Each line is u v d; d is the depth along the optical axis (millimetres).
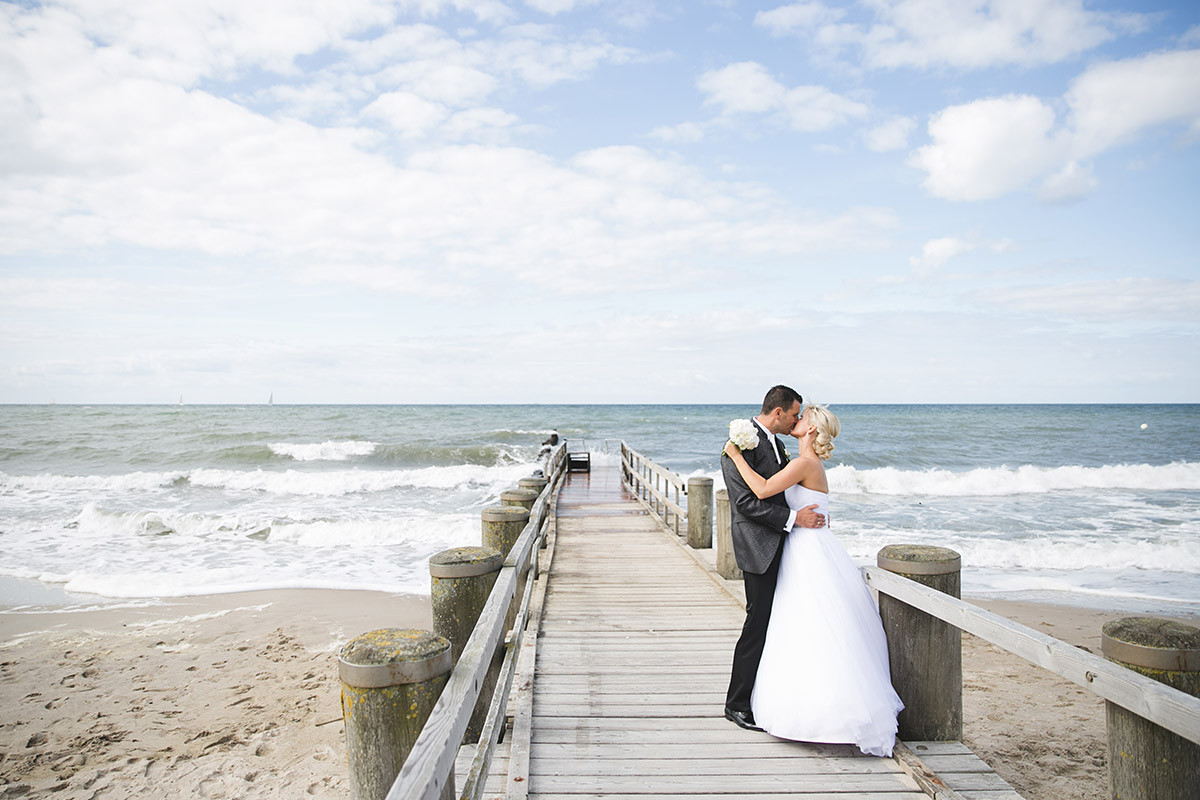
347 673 2365
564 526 11750
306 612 9375
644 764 3527
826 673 3574
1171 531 14047
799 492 3834
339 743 5879
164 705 6617
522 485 9453
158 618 9148
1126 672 2109
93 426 45844
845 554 3832
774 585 3863
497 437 39531
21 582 10805
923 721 3582
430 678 2365
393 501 18000
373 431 43438
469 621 3750
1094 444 34875
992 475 20828
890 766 3463
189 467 26203
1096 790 4883
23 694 6852
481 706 3732
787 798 3178
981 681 7078
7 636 8484
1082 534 13719
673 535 10555
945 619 3055
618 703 4344
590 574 8133
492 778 3393
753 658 3939
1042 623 8805
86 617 9180
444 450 28250
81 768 5465
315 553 12742
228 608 9547
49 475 23141
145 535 14188
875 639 3688
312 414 66312
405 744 2338
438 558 3828
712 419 58625
